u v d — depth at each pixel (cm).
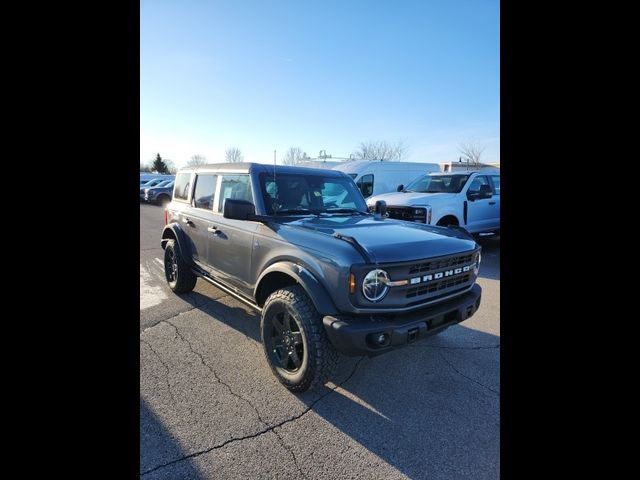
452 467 209
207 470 203
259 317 434
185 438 227
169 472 200
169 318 428
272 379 298
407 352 354
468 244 304
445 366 326
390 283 246
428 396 279
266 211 344
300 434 234
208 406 260
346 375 309
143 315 437
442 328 275
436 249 276
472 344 373
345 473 204
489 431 240
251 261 332
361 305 239
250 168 363
